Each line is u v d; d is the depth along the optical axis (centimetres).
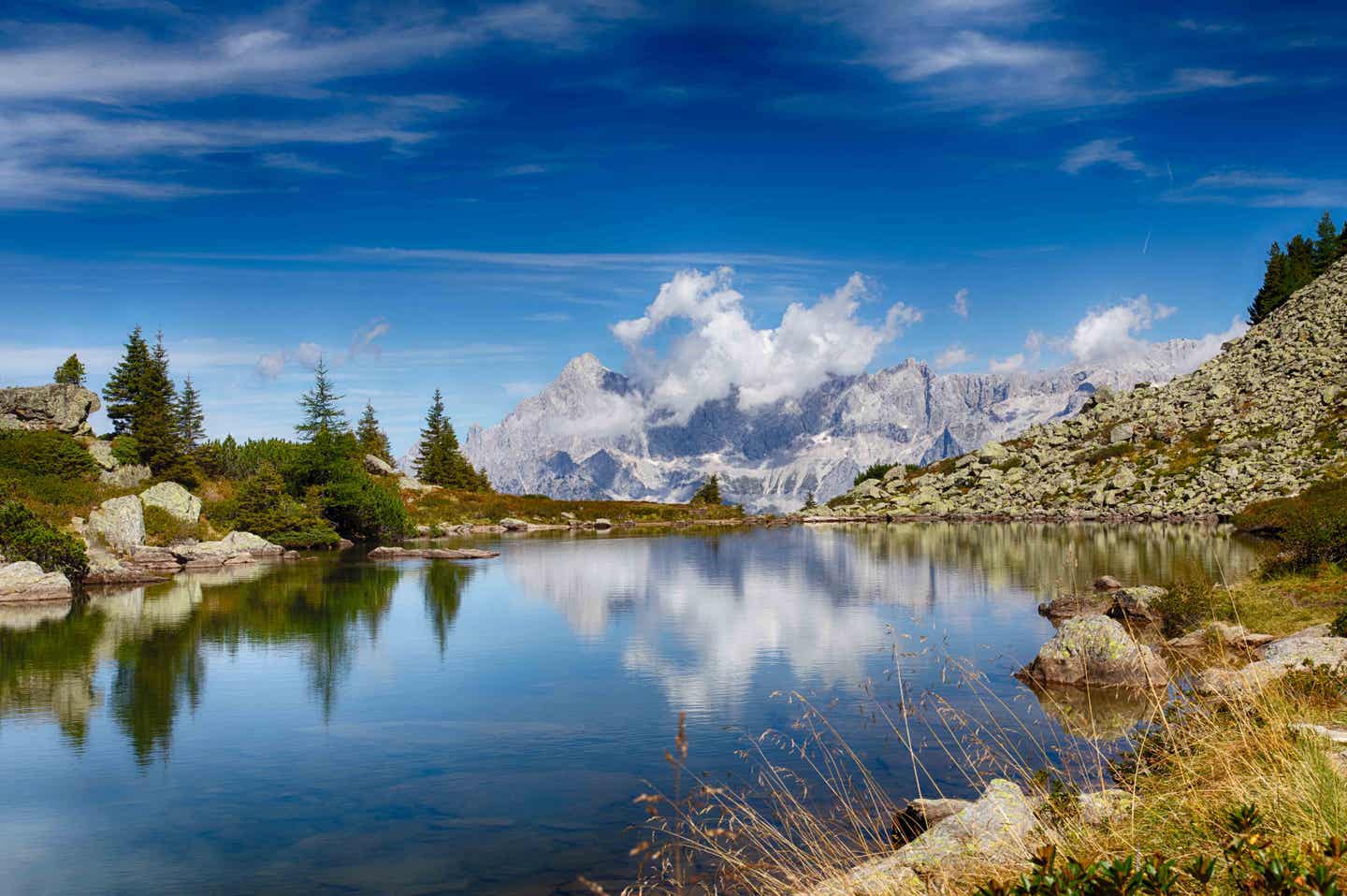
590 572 5681
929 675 2519
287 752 1938
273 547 7131
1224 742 1014
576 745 1945
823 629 3362
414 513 11444
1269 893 500
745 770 1714
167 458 8644
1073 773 1423
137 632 3491
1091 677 2284
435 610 4053
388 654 3027
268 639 3319
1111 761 1287
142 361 9481
